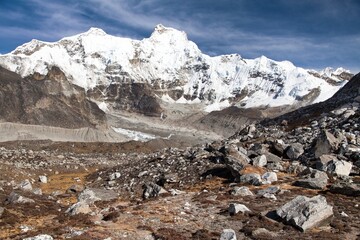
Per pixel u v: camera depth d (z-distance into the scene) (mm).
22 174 77375
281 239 26938
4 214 32656
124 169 70375
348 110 68688
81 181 76000
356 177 43781
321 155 49438
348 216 32094
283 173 48344
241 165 48562
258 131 78625
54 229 29047
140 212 33969
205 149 68062
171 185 53531
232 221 31188
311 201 30578
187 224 30875
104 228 29484
